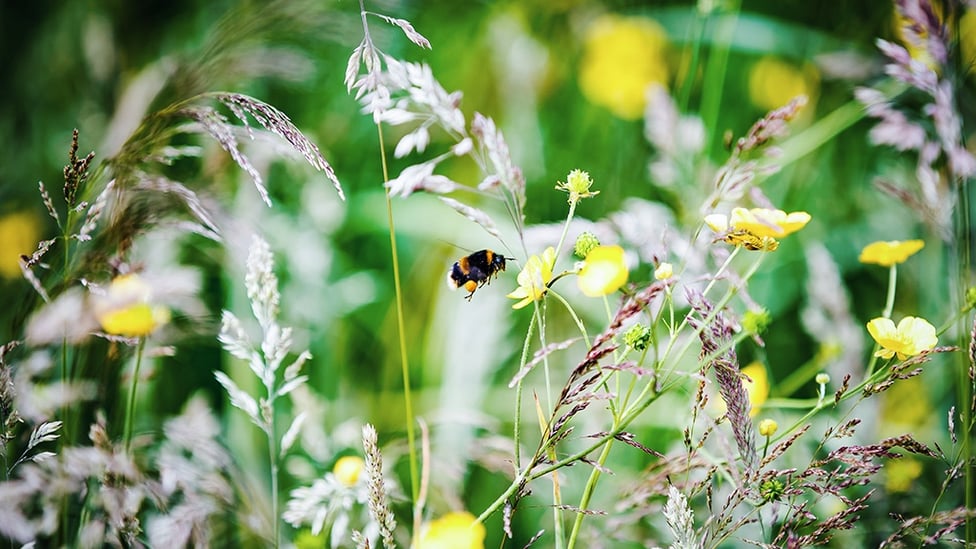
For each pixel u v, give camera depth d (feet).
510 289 2.89
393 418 2.80
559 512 2.12
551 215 3.18
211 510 2.30
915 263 2.95
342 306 2.92
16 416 2.22
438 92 2.14
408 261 3.21
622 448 2.61
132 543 2.24
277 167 3.03
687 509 2.08
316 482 2.35
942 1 2.36
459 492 2.53
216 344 2.71
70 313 2.27
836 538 2.44
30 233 3.08
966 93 2.58
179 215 2.36
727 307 2.11
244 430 2.66
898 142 2.47
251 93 3.23
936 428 2.66
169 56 3.12
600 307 2.85
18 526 2.22
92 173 2.32
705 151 2.99
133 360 2.43
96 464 2.24
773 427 2.15
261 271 2.30
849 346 2.67
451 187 2.13
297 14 2.63
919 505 2.51
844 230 3.16
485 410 2.78
